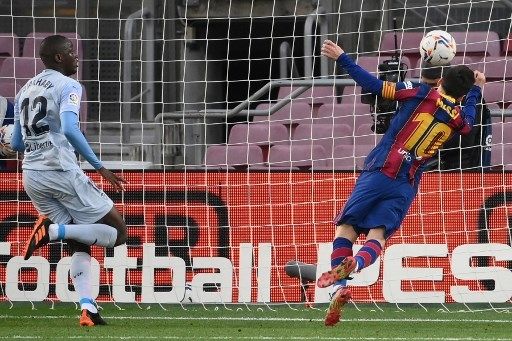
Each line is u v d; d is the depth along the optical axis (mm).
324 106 45250
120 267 35906
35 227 29422
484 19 49062
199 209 35938
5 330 28703
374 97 37281
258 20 50469
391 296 35406
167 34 49812
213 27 50969
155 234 35938
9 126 36156
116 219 29953
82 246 29734
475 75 28766
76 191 29312
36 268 36031
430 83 29656
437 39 30984
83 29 50125
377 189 27688
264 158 44656
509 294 35250
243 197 35906
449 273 35375
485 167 36531
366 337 27594
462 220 35438
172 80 50062
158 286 35875
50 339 26781
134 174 36031
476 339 27250
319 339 27125
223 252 35875
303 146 43781
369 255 27031
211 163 43938
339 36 48781
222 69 51906
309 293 35656
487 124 37344
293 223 35781
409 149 27766
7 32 50625
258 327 29969
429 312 34062
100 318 29906
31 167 29266
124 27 49719
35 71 44125
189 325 30406
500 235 35312
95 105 49281
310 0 49312
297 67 52031
